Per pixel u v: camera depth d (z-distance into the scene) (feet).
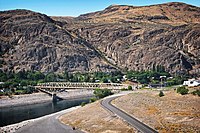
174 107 493.36
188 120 410.72
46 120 551.59
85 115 526.98
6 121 645.92
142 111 495.41
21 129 480.64
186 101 535.19
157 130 376.89
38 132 446.19
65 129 448.24
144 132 368.89
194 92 590.14
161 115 451.12
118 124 427.33
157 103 543.39
